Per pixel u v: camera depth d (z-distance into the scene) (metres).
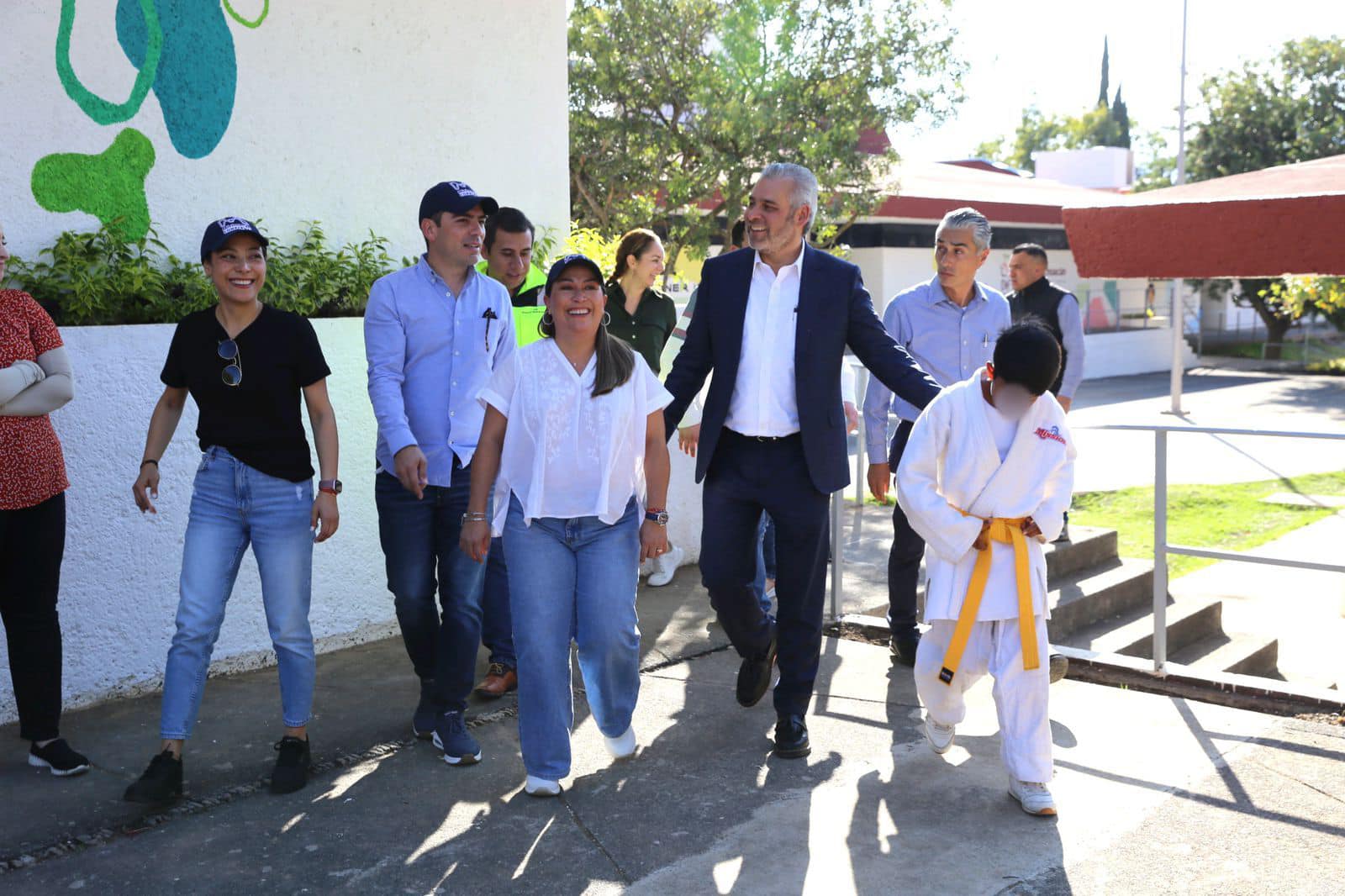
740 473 4.04
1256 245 4.73
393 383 3.97
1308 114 29.56
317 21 5.38
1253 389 22.45
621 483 3.67
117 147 4.76
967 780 3.86
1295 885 3.14
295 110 5.34
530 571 3.65
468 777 3.91
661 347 5.48
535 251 6.27
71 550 4.44
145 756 4.07
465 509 4.04
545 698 3.68
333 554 5.27
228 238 3.56
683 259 14.98
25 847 3.38
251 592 5.02
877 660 5.15
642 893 3.16
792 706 4.09
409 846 3.42
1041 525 3.64
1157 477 4.74
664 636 5.45
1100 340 25.98
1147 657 6.24
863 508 8.80
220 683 4.85
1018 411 3.54
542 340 3.65
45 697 3.88
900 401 5.01
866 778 3.88
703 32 14.27
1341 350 30.73
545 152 6.40
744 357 4.02
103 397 4.48
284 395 3.69
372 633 5.45
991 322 4.89
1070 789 3.76
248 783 3.84
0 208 4.45
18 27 4.45
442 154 5.93
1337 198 4.49
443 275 4.11
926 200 20.62
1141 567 7.16
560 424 3.57
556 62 6.41
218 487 3.71
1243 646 6.56
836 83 14.36
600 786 3.84
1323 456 13.52
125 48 4.75
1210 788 3.74
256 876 3.25
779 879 3.22
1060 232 25.09
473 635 4.00
